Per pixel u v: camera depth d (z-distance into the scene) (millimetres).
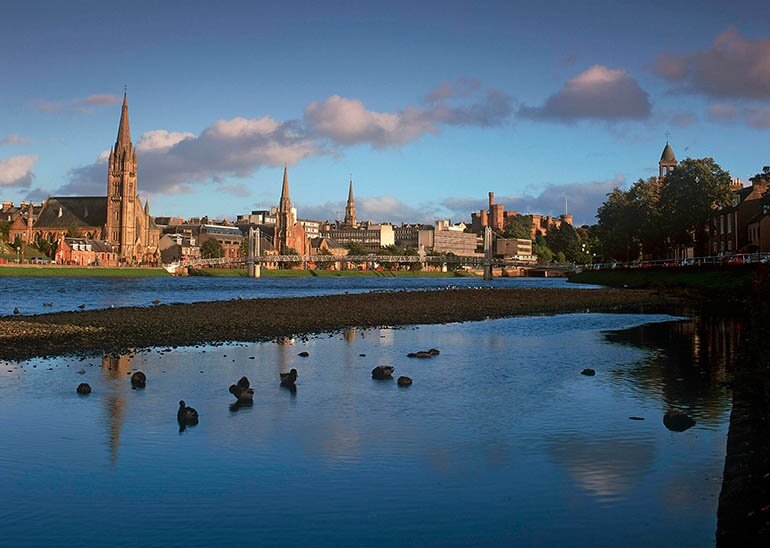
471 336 51250
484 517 15602
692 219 132875
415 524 15273
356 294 113250
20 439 21688
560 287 149000
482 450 20547
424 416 24812
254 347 43938
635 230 159000
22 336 47344
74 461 19562
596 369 34812
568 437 21844
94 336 48281
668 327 56969
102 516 15750
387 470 18781
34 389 29344
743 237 133125
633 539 14297
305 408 26094
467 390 29516
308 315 69438
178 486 17641
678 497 16469
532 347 44344
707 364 36031
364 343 46625
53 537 14703
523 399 27578
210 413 25219
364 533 14852
